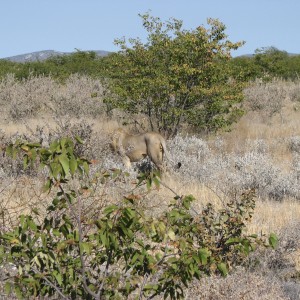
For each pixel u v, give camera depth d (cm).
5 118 3819
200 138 3172
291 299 1067
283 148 3127
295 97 5078
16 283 675
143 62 3098
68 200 685
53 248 696
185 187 2006
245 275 1034
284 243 1288
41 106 4038
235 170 2427
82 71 7112
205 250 692
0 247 672
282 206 1828
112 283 704
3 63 7681
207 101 3123
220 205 1712
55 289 699
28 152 627
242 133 3450
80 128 2369
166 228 690
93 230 856
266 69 7319
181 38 3042
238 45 3055
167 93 3012
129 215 639
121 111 3725
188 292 947
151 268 692
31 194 1580
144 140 2277
